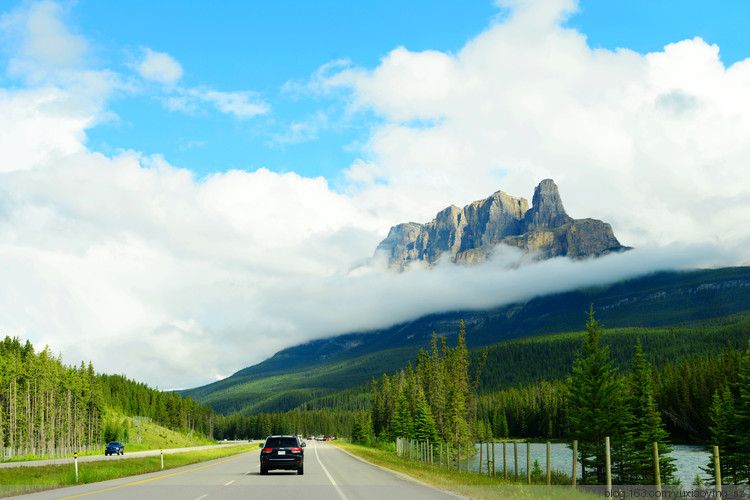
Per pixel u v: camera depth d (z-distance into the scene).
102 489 23.66
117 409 196.12
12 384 111.44
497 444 149.50
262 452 32.69
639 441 46.03
